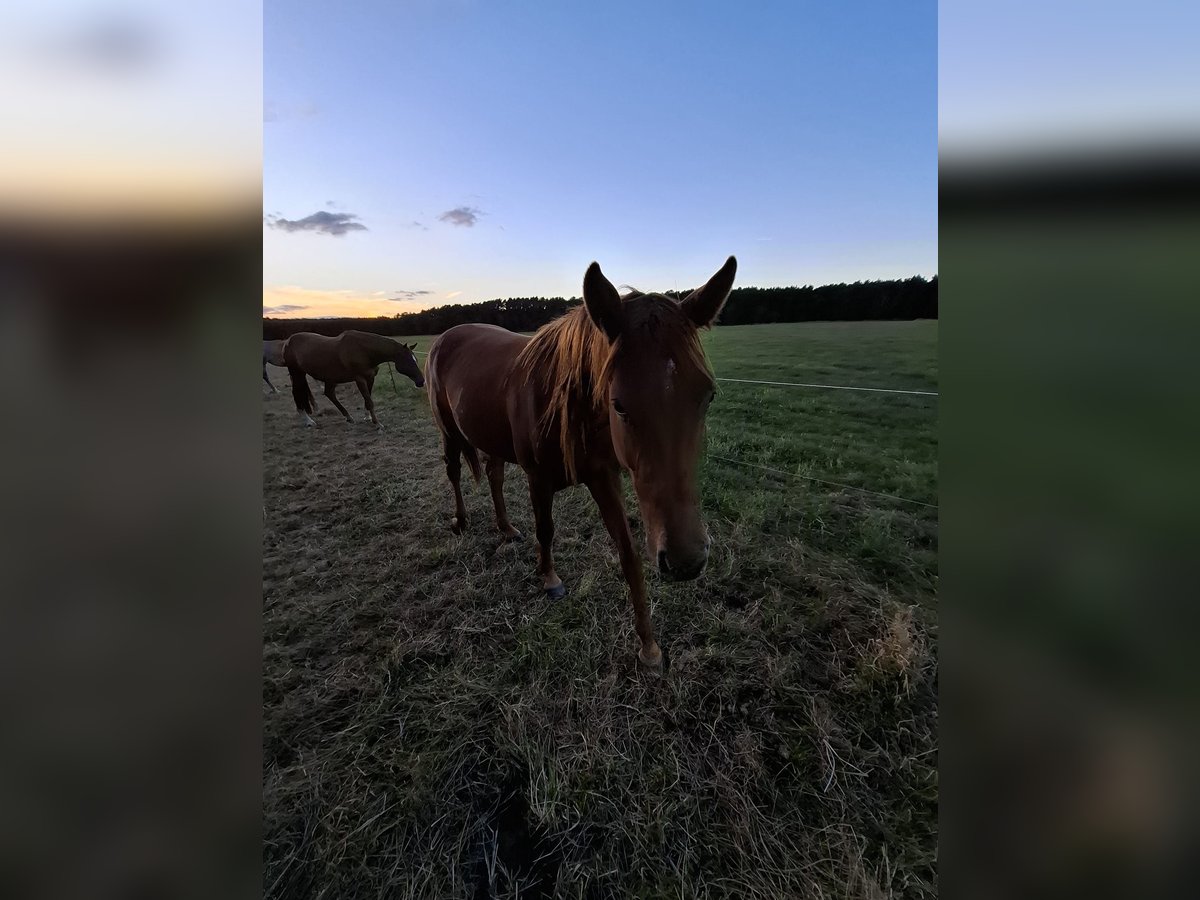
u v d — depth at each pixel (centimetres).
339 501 411
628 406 142
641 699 191
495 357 259
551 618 239
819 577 261
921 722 181
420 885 141
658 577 264
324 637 239
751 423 536
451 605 257
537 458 217
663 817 152
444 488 431
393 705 197
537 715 186
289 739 185
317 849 150
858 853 142
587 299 142
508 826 155
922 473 384
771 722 181
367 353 703
